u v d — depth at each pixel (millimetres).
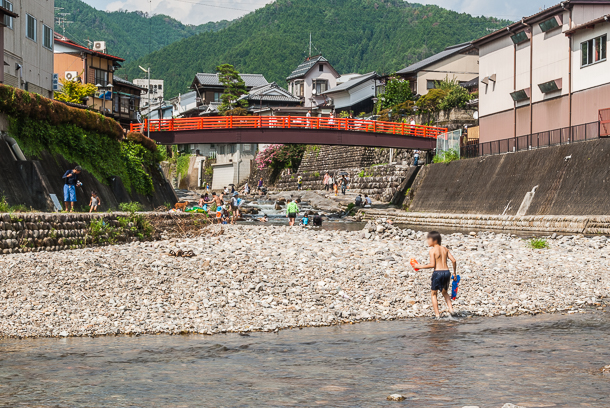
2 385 6594
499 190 38031
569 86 39156
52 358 7875
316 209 52812
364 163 63656
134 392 6316
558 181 32531
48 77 43156
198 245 21156
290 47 167125
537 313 11367
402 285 13703
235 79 91125
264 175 79000
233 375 7023
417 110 63094
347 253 18938
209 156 86750
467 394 6121
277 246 21172
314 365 7488
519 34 44156
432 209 45094
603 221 26812
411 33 167750
